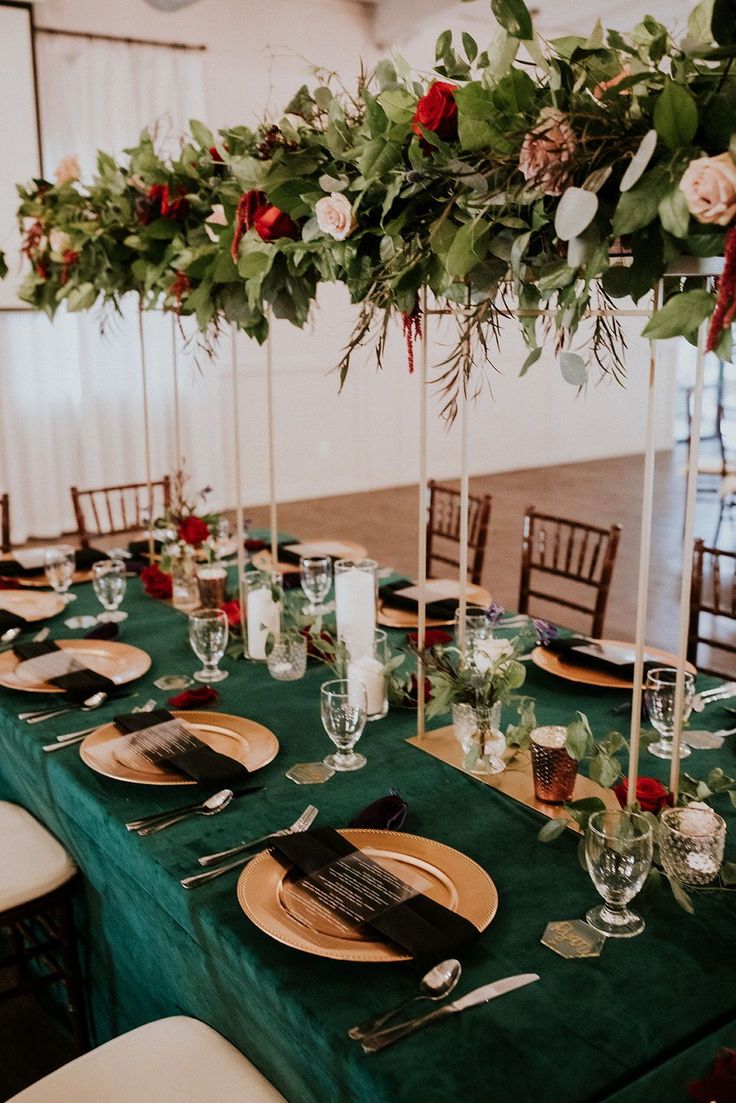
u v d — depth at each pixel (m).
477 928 1.23
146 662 2.23
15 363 6.18
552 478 8.37
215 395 6.98
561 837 1.51
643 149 1.03
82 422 6.43
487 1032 1.10
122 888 1.64
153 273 2.34
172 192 2.21
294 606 2.54
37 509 6.44
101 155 2.51
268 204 1.75
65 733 1.91
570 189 1.09
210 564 2.68
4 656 2.26
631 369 9.23
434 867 1.37
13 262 5.84
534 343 1.34
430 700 1.95
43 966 2.24
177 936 1.46
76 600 2.77
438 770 1.73
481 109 1.23
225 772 1.64
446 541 6.34
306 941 1.20
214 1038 1.45
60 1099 1.34
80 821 1.71
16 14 5.59
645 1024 1.11
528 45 1.18
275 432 7.41
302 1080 1.22
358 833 1.44
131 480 6.73
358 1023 1.11
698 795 1.43
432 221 1.46
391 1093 1.01
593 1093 1.02
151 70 6.23
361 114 1.63
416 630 2.43
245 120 6.71
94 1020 2.02
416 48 7.21
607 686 2.03
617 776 1.41
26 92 5.70
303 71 1.74
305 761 1.77
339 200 1.52
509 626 2.42
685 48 1.05
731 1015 1.13
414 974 1.20
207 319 2.05
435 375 8.15
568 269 1.22
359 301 1.63
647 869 1.23
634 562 5.87
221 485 7.16
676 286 1.44
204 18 6.38
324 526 6.73
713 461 6.34
